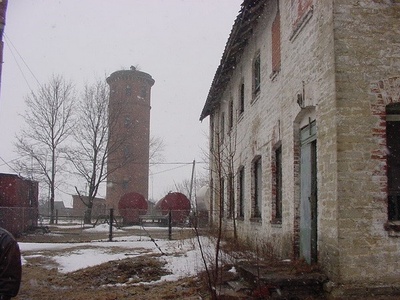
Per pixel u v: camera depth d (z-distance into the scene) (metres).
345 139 7.13
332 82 7.34
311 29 8.48
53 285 9.38
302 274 7.43
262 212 12.50
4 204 21.75
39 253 14.74
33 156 40.31
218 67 17.67
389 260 6.91
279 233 10.59
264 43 12.73
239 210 16.34
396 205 7.35
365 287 6.78
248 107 14.92
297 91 9.30
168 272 10.23
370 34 7.40
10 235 4.28
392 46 7.41
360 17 7.42
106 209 44.72
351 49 7.33
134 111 48.31
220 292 7.35
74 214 52.25
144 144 48.59
